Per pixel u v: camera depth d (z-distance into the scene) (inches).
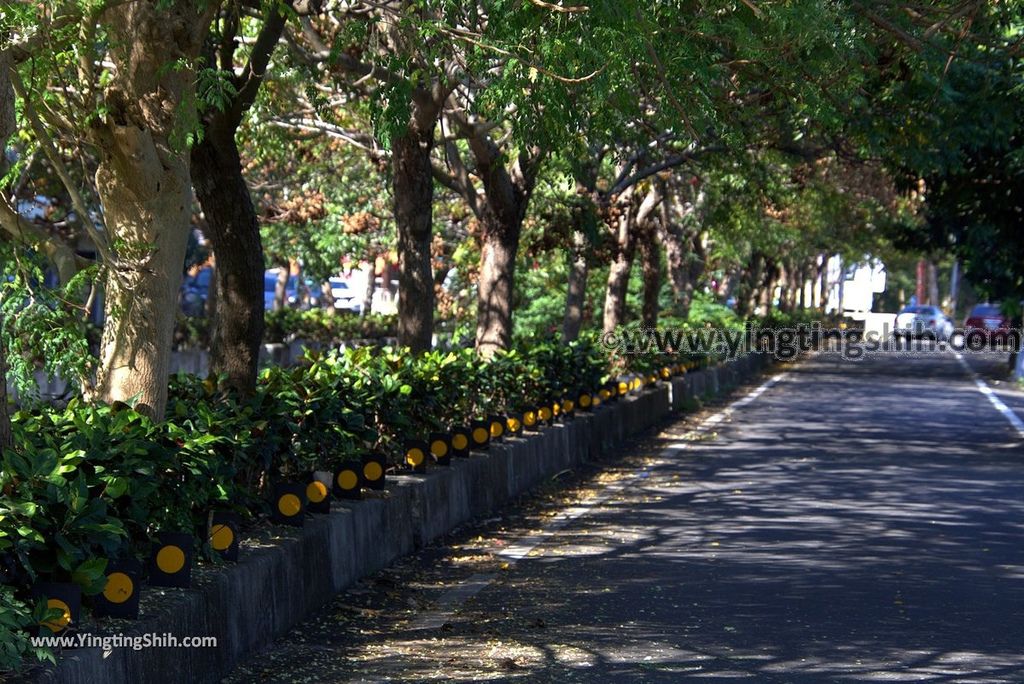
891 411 1149.1
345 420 411.5
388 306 2316.7
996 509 574.9
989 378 1672.0
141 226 348.2
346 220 1267.2
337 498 413.1
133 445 266.8
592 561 447.8
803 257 2591.0
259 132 776.9
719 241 1676.9
